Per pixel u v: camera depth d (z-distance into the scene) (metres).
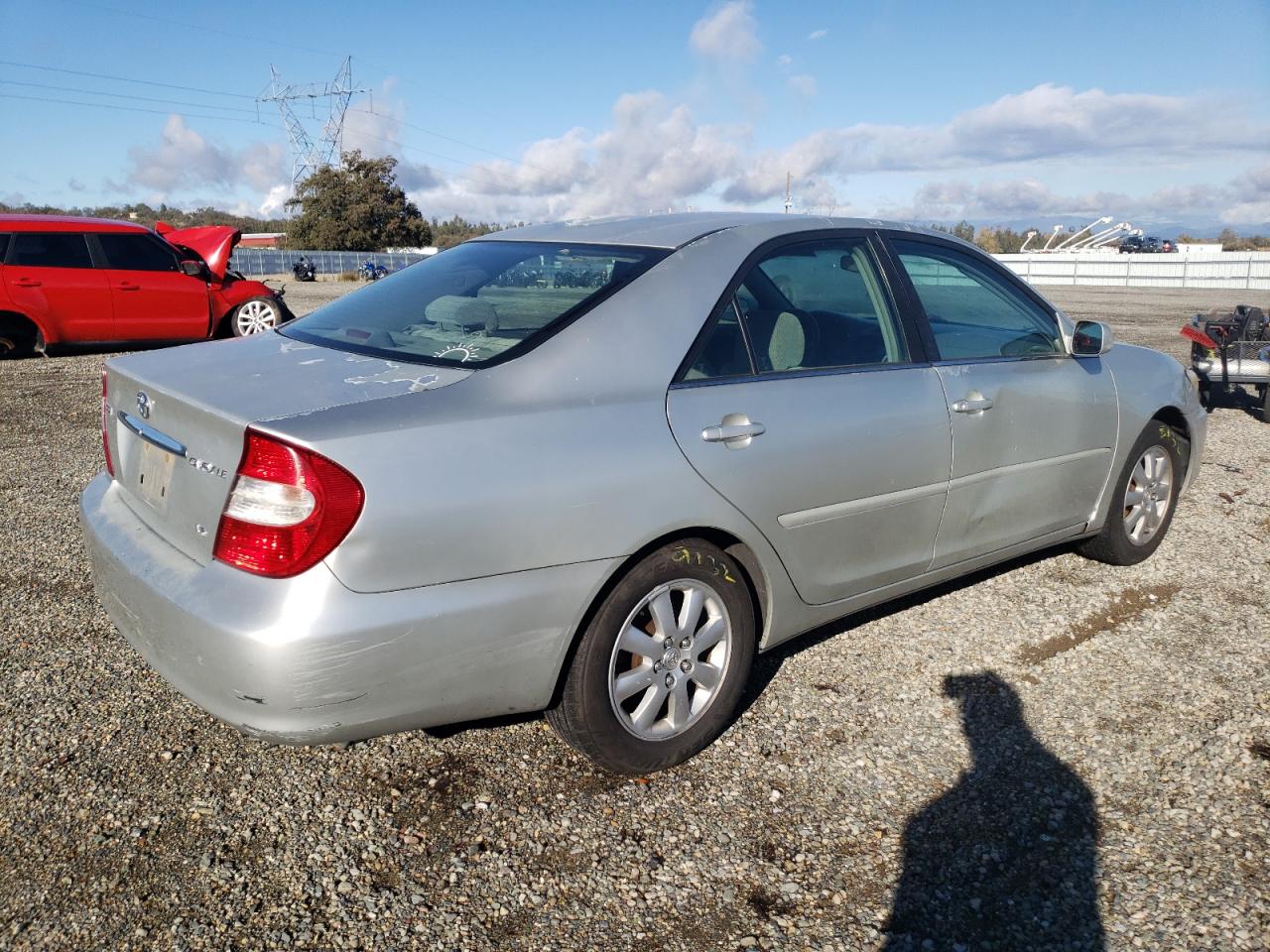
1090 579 4.34
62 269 10.54
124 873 2.33
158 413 2.59
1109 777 2.79
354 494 2.17
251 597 2.18
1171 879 2.36
